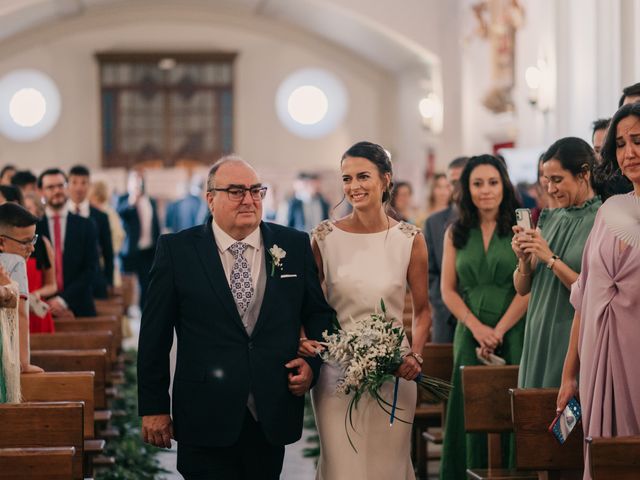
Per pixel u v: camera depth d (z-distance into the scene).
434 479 7.28
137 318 17.67
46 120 23.72
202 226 4.77
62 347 7.25
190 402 4.57
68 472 4.16
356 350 4.71
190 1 23.45
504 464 6.05
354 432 4.93
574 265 5.10
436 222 7.39
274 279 4.68
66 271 8.68
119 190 20.62
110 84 23.86
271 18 23.78
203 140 24.06
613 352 4.14
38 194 9.84
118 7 23.39
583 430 4.34
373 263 5.06
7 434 4.77
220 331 4.59
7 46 23.38
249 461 4.67
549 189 5.29
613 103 11.19
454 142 19.47
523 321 6.04
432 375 6.73
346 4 19.70
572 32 12.39
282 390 4.60
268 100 24.23
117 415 8.05
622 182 4.57
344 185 5.05
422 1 19.67
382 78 24.28
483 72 17.45
